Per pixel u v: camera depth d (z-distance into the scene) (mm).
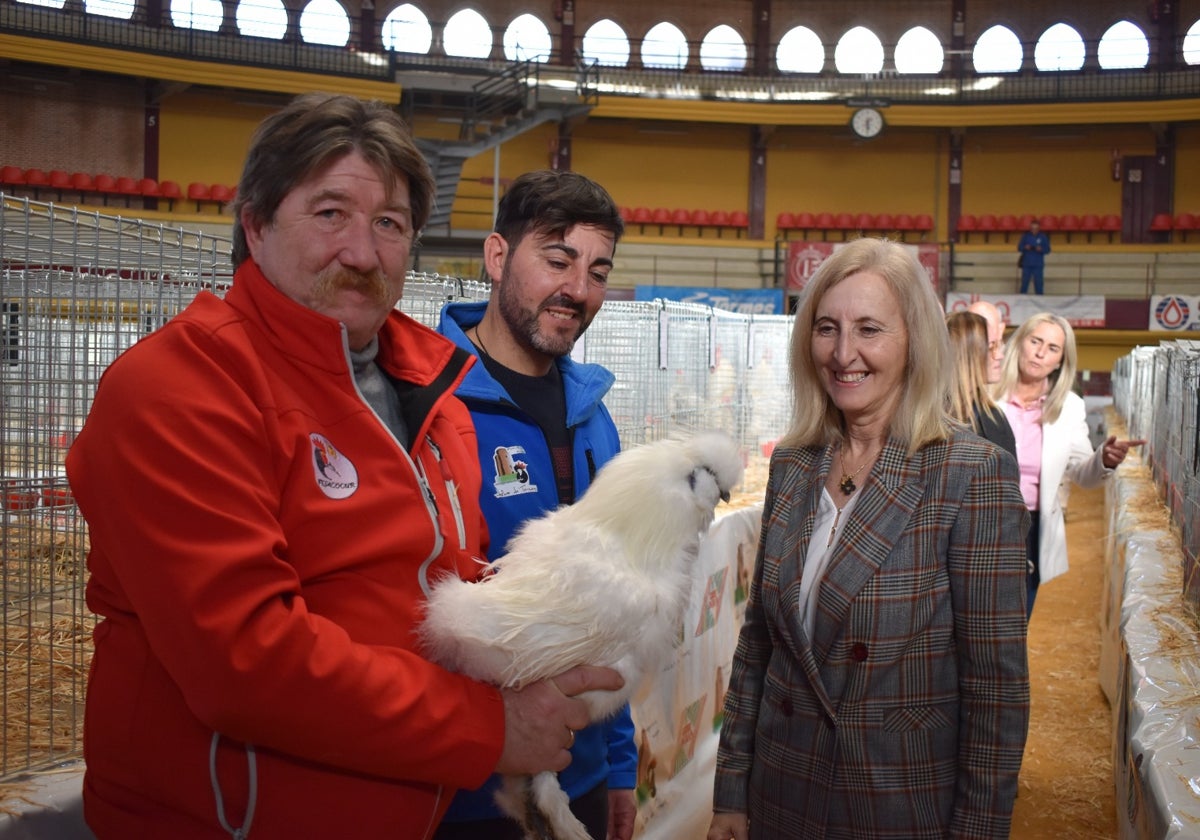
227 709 1074
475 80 19203
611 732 2113
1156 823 1723
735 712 2123
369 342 1463
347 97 1341
